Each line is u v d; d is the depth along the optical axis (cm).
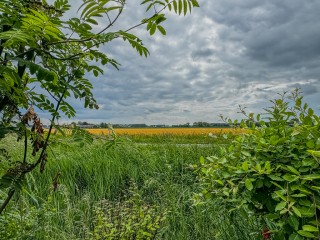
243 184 259
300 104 279
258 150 258
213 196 292
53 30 158
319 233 202
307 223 229
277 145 256
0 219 322
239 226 369
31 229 368
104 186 641
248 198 255
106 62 205
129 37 188
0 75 176
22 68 190
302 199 225
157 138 1113
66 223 470
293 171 224
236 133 314
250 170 244
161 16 182
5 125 198
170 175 649
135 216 425
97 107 222
